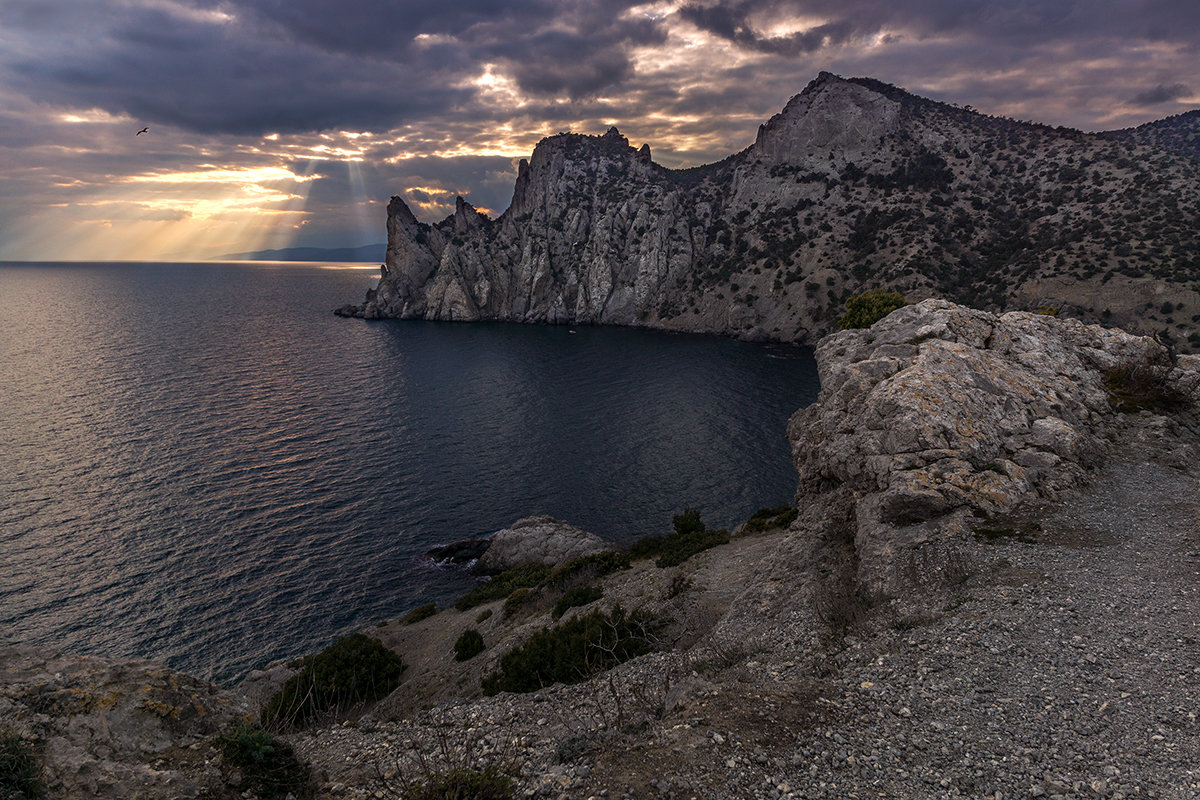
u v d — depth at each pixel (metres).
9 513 53.78
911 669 9.95
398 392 101.56
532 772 7.82
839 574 16.02
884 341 24.59
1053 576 12.76
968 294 125.19
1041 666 9.66
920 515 16.08
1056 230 129.50
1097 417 21.81
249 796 7.10
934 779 7.04
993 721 8.29
